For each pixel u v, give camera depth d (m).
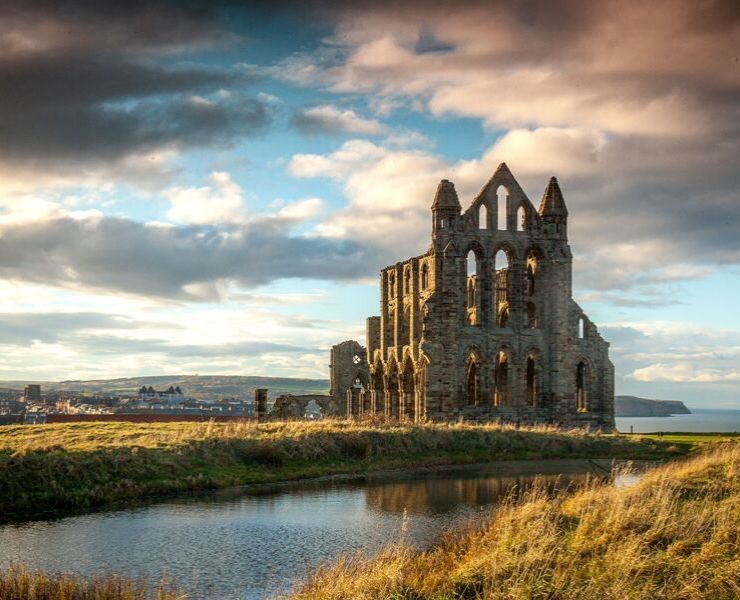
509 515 32.81
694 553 25.70
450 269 99.62
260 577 30.89
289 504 47.56
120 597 26.16
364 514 44.12
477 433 78.12
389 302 117.56
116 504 46.81
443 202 100.50
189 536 38.09
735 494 34.66
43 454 49.97
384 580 24.80
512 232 103.19
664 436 91.94
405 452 70.94
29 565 32.62
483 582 24.33
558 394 102.25
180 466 55.34
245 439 64.06
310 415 119.81
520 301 103.06
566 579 23.95
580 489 42.41
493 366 101.38
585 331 104.81
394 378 113.19
